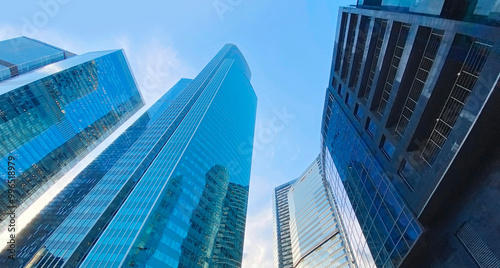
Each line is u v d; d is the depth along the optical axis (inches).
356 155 1448.1
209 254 2517.2
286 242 4943.4
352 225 1620.3
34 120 4525.1
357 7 1434.5
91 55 6688.0
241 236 3444.9
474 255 670.5
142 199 2368.4
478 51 672.4
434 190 766.5
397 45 1066.1
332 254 3193.9
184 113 4859.7
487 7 629.0
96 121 6309.1
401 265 949.2
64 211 4092.0
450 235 753.6
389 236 1062.4
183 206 2568.9
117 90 7165.4
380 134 1166.3
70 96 5442.9
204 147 3752.5
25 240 3641.7
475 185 689.0
